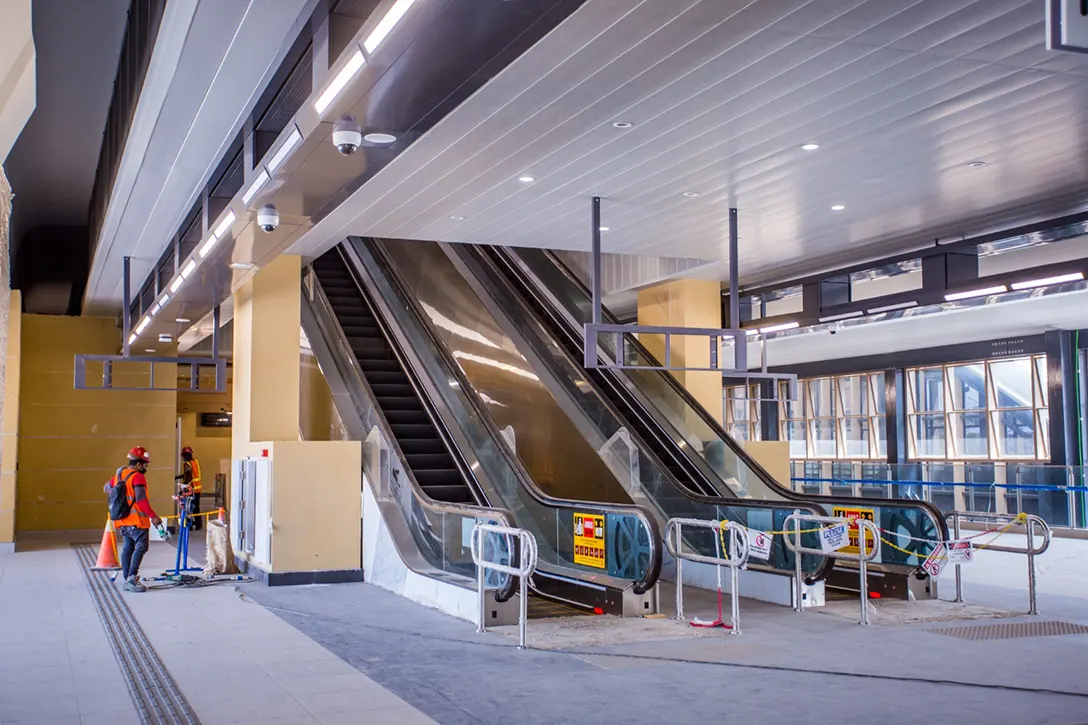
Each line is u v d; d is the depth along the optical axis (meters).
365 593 10.62
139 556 10.91
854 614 8.95
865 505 10.55
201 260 10.07
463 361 16.41
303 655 7.23
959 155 7.89
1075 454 17.70
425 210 9.80
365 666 6.84
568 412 13.49
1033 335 18.80
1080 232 9.85
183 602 9.99
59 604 9.88
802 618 8.76
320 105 5.91
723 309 14.71
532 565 7.44
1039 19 5.40
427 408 13.56
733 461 12.10
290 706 5.73
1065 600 9.73
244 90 7.21
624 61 5.99
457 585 8.99
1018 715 5.46
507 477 11.33
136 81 8.92
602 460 12.63
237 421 13.15
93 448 18.80
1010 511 17.45
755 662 6.89
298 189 7.52
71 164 14.70
